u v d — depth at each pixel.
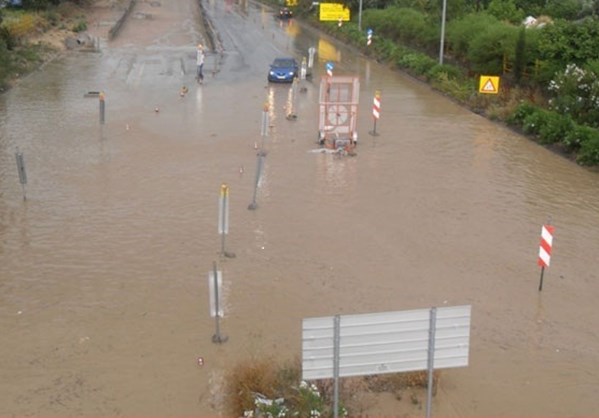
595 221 17.23
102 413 9.72
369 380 10.43
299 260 14.69
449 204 18.25
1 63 33.75
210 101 30.55
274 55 46.50
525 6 49.81
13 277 13.67
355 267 14.41
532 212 17.80
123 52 45.47
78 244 15.23
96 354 11.14
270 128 25.75
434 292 13.44
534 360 11.30
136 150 22.50
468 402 10.15
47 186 18.89
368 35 49.00
